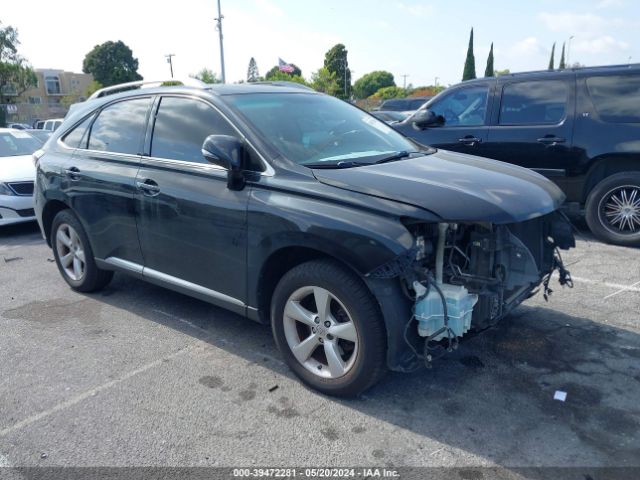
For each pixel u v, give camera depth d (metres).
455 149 7.33
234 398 3.38
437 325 2.96
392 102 20.81
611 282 5.16
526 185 3.44
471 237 3.09
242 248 3.53
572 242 3.88
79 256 5.14
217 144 3.43
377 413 3.18
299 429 3.05
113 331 4.41
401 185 3.12
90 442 2.99
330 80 51.19
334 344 3.25
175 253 4.05
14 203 7.83
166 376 3.67
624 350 3.84
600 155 6.26
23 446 2.97
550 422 3.05
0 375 3.74
